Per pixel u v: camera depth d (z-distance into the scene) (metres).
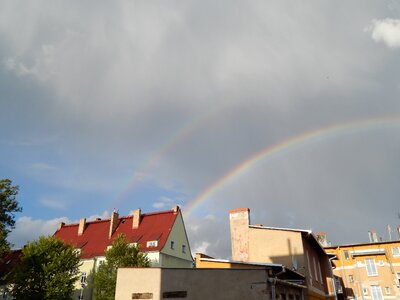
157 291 16.19
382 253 49.38
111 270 31.27
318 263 32.47
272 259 25.39
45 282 30.09
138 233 41.31
